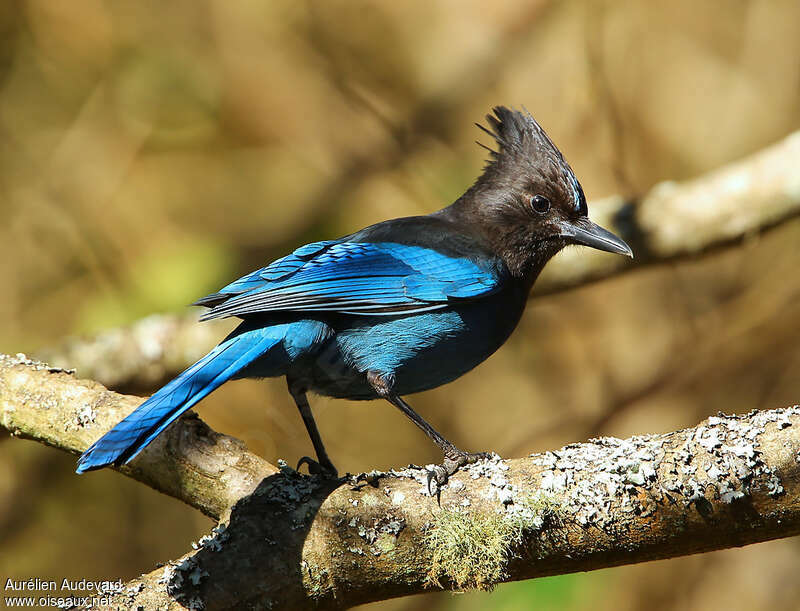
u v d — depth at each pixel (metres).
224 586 6.07
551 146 9.27
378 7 15.75
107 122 14.77
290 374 8.22
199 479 6.77
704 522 6.16
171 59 14.75
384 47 15.80
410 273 8.38
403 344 8.32
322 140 15.33
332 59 15.59
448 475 6.43
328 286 7.89
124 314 12.59
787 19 14.91
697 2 15.12
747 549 13.19
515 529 6.22
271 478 6.53
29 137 14.70
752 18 14.99
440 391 14.82
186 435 6.89
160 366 10.60
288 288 7.79
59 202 14.50
